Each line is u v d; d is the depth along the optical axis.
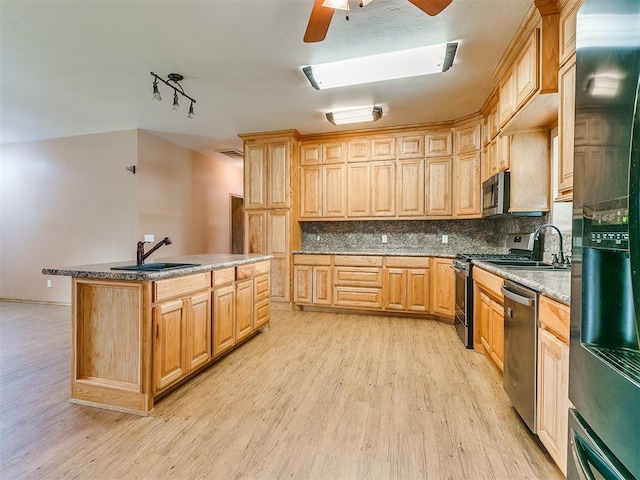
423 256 3.97
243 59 2.63
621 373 0.75
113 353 2.02
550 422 1.45
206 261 2.86
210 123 4.17
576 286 0.96
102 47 2.47
